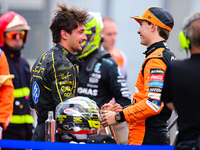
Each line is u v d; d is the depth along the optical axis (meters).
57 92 11.05
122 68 23.55
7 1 25.72
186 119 9.08
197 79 9.10
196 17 9.38
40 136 11.39
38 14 25.89
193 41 9.29
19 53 17.34
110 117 11.95
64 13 11.60
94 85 14.35
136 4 28.70
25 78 17.34
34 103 11.63
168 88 9.48
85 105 10.35
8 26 17.12
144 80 11.76
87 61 14.48
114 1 28.66
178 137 9.27
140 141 11.88
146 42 12.18
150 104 11.38
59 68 11.16
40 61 11.64
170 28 12.12
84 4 27.17
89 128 10.24
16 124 16.81
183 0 26.86
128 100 14.45
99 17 14.70
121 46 29.00
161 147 10.03
